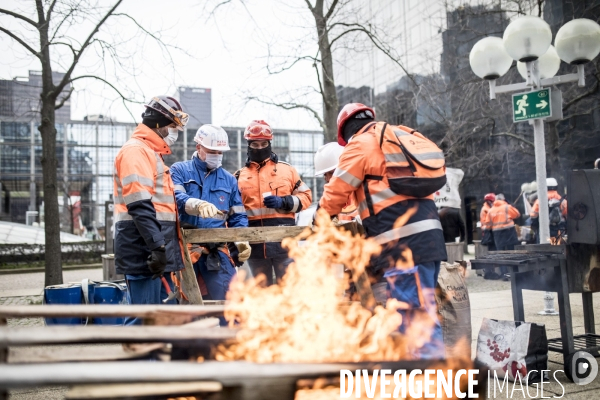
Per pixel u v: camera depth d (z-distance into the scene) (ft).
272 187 17.71
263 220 17.70
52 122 35.91
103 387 6.15
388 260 10.90
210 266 15.15
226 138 16.38
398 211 10.87
